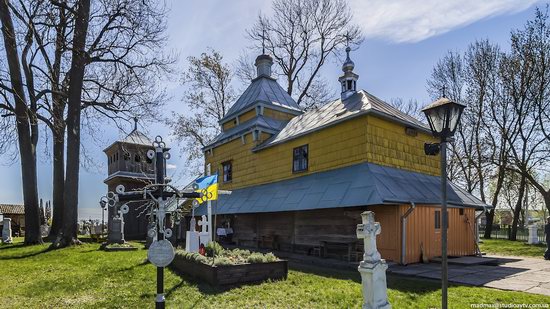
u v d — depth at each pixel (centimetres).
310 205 1438
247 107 2347
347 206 1297
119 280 953
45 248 1725
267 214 1953
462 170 3188
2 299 781
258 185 2070
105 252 1568
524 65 2512
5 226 2261
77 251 1608
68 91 2042
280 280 937
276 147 1969
